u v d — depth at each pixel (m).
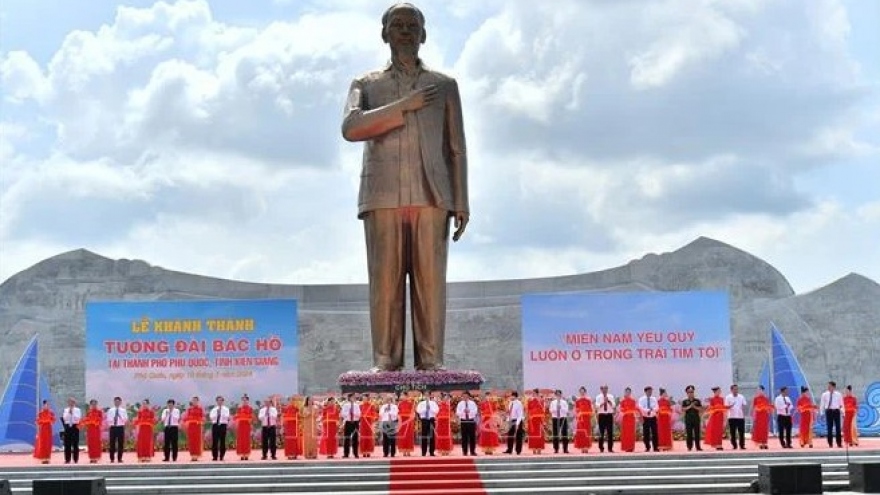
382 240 35.19
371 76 36.06
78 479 21.50
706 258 46.81
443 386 34.06
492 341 46.75
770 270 46.66
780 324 46.00
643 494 23.94
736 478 24.81
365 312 47.22
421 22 35.94
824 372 45.59
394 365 35.31
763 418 30.38
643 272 47.19
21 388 37.66
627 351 37.66
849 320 45.97
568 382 37.53
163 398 37.47
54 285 46.69
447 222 35.78
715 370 37.69
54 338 46.19
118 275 46.91
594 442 34.38
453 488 24.61
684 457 27.11
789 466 22.84
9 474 26.50
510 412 29.72
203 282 47.50
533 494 23.70
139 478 25.83
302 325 46.88
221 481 25.39
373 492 24.25
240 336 37.72
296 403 29.72
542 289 47.12
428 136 35.31
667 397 30.56
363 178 35.62
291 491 24.67
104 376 37.53
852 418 31.34
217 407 29.73
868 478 23.34
